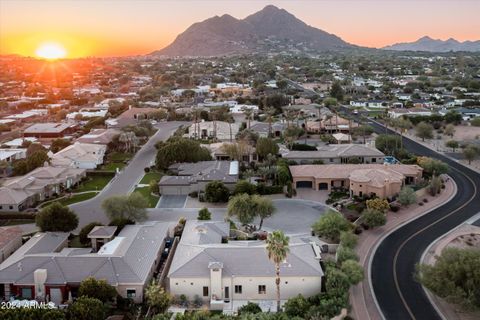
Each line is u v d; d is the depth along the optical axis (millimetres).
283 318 59281
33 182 116250
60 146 162000
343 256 75438
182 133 186750
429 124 195125
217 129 185500
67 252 76875
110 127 197625
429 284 66812
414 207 110312
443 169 130375
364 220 96250
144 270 71312
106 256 72000
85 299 60625
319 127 194500
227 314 65312
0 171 134125
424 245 89750
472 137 187250
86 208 108750
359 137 185500
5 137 194250
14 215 101938
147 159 154375
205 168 126875
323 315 61219
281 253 62750
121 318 63438
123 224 89000
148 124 193375
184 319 59906
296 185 122750
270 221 99062
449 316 66188
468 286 63781
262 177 126812
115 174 135750
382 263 82375
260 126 188125
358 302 69500
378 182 111375
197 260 71938
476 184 128875
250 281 69312
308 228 95000
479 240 92125
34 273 68125
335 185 121062
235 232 90312
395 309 67812
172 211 106062
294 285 69312
